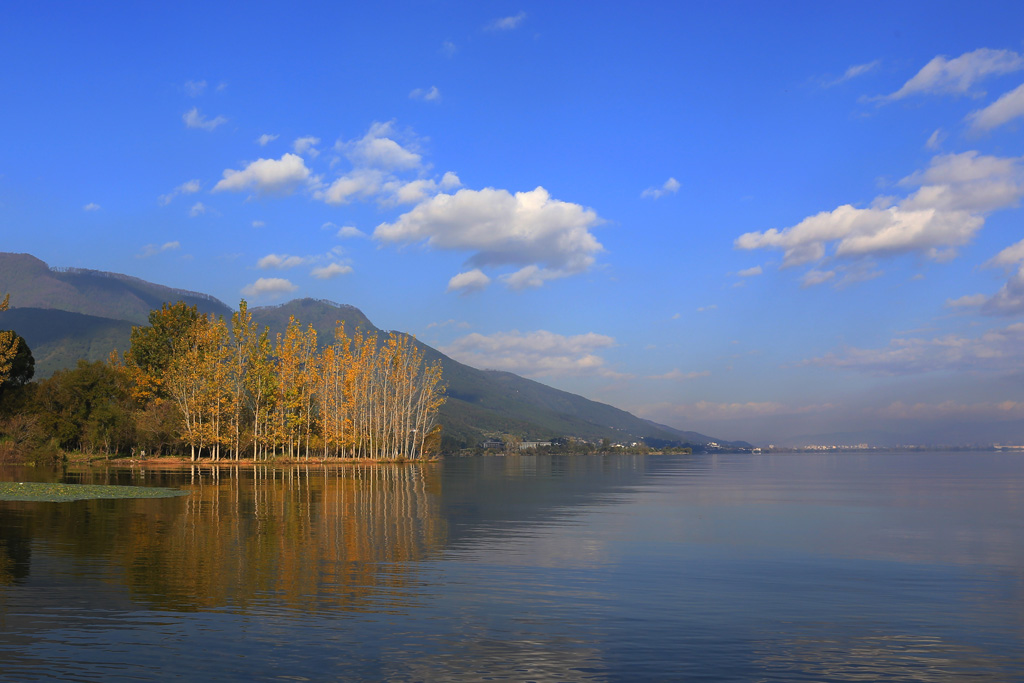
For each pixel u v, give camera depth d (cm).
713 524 3009
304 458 10081
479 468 10481
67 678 1088
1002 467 12525
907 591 1714
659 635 1343
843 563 2072
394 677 1119
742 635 1349
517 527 2816
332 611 1465
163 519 2817
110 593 1580
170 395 9612
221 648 1234
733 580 1817
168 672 1120
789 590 1712
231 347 9406
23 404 8806
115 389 9419
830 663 1208
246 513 3069
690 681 1121
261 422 9769
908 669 1184
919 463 15875
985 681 1134
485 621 1414
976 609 1548
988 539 2603
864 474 9075
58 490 3981
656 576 1853
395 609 1488
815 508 3841
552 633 1345
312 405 10706
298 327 10231
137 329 10288
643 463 15150
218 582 1698
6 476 5581
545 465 12875
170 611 1447
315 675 1121
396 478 6412
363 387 11200
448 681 1107
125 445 9294
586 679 1123
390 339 11900
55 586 1639
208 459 9219
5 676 1093
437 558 2055
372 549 2186
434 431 12912
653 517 3275
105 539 2292
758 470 10750
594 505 3912
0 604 1488
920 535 2705
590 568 1945
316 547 2203
